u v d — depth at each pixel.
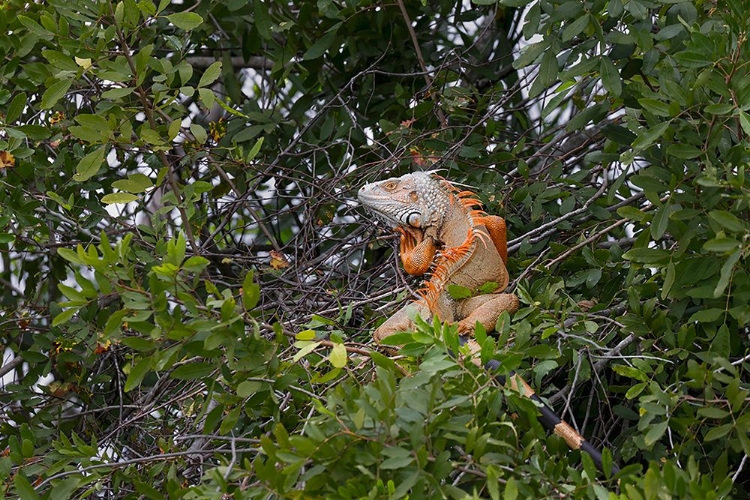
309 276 9.45
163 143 7.20
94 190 9.62
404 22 10.84
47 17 7.46
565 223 8.79
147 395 8.67
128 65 7.44
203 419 7.70
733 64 6.68
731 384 6.05
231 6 9.95
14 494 7.05
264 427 7.34
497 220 7.66
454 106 9.84
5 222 8.30
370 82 10.70
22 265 10.27
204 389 7.61
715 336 6.77
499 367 6.10
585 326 7.36
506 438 6.05
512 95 9.84
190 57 11.44
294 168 10.41
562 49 8.02
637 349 7.70
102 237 6.09
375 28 10.72
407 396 5.75
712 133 6.86
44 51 7.19
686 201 6.91
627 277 7.75
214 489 5.81
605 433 7.66
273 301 9.08
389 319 7.38
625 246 8.59
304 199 9.45
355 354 7.34
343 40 10.62
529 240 8.75
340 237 10.53
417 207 7.62
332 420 5.78
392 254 9.16
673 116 6.84
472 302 7.44
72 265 9.82
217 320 6.15
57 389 8.91
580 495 5.75
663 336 7.05
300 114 10.81
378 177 9.60
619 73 8.09
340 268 9.81
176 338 6.16
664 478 5.50
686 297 7.37
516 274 8.67
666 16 8.04
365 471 5.48
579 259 8.30
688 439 6.72
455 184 8.50
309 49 10.12
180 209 7.48
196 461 7.54
